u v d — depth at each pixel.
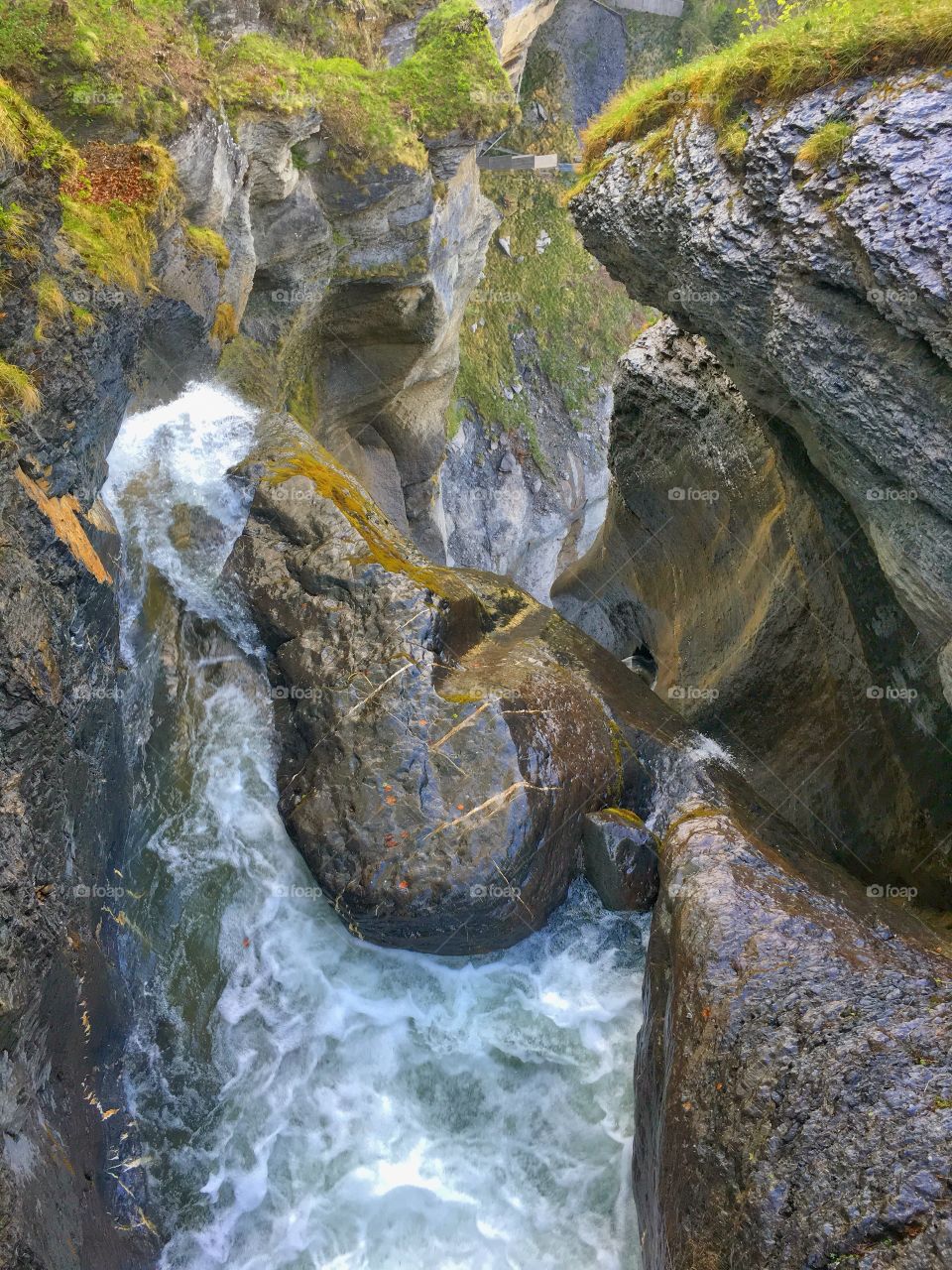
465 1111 5.08
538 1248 4.62
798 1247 3.02
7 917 3.44
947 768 5.50
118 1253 4.02
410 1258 4.62
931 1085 3.19
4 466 3.71
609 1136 4.93
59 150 4.54
